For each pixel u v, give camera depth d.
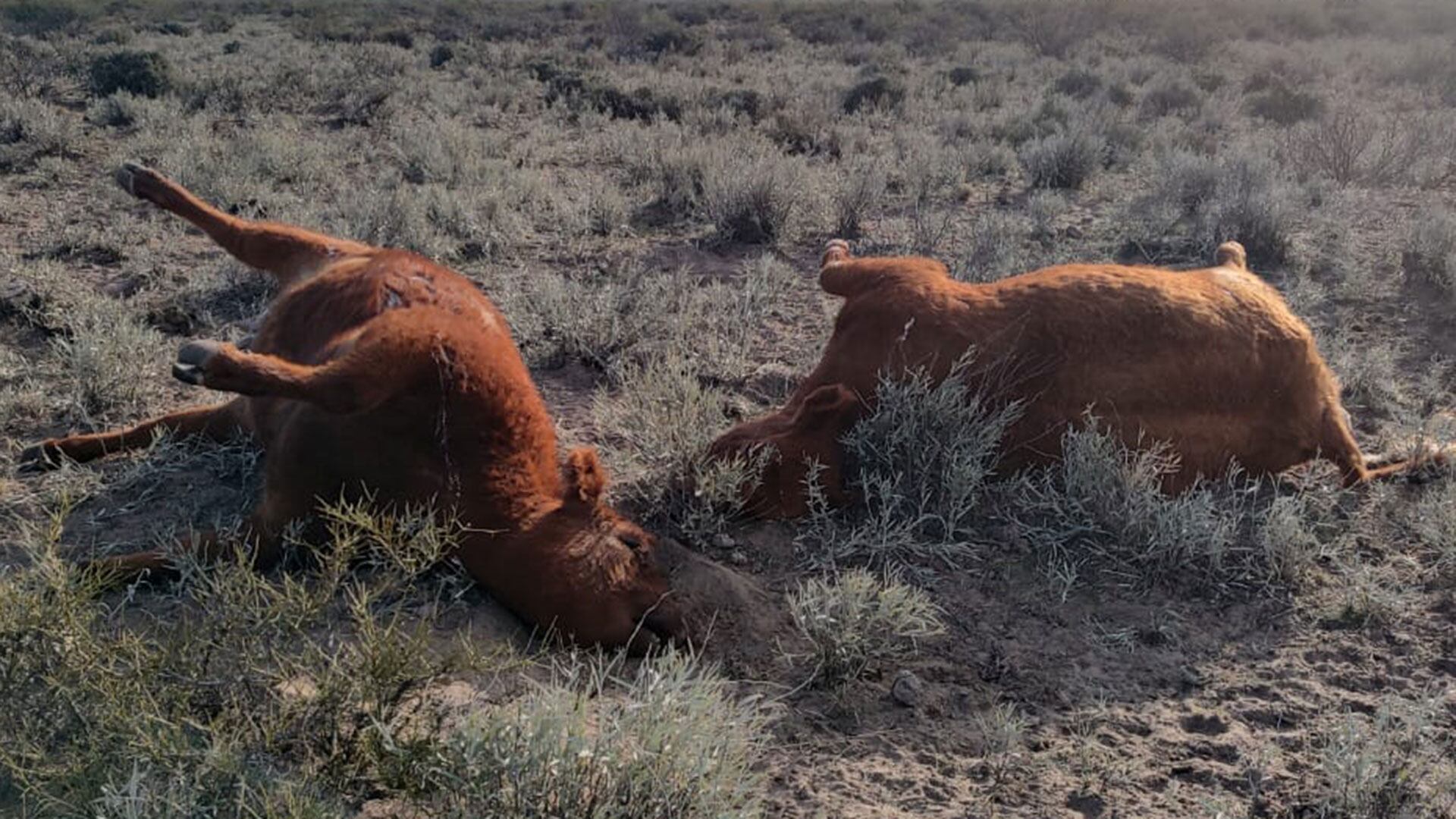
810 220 12.88
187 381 4.17
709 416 6.55
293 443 4.85
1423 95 27.59
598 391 7.88
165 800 3.35
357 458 4.72
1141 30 43.03
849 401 5.92
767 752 4.51
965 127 20.39
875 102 23.95
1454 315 9.70
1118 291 5.98
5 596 3.69
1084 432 5.97
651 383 6.75
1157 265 11.39
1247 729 4.79
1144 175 15.68
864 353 6.12
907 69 31.70
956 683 5.02
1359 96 27.58
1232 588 5.76
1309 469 6.62
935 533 6.05
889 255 11.50
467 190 13.35
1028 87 27.86
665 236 12.20
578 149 17.86
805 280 10.73
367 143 17.91
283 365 4.28
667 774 3.50
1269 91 26.42
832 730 4.68
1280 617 5.55
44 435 6.88
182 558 4.58
